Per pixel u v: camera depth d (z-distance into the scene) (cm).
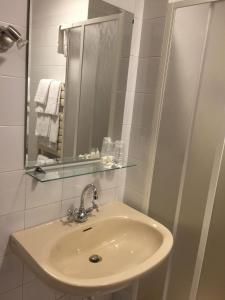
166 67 135
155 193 148
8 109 101
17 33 90
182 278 143
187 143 131
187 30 124
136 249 132
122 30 136
